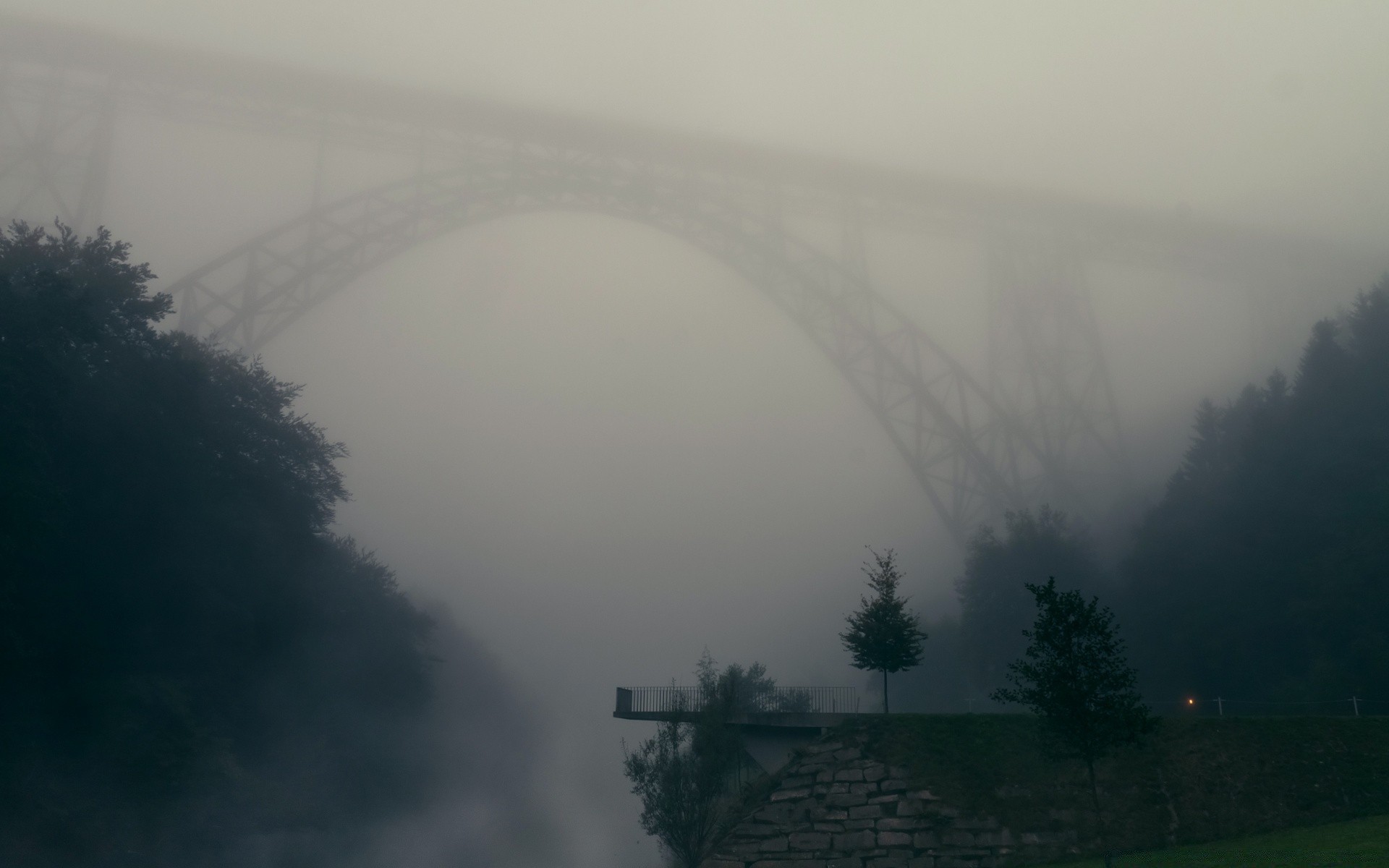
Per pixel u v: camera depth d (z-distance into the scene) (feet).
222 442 142.72
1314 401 187.83
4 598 100.32
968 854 78.48
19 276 115.96
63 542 114.42
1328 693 141.79
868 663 98.22
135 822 108.27
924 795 81.46
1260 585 168.14
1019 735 86.22
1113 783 81.92
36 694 109.29
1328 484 168.25
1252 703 147.84
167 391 127.44
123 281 127.54
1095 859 75.82
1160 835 77.97
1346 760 82.84
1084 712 64.08
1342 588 150.10
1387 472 158.61
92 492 117.91
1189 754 83.82
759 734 94.48
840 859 80.12
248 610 143.13
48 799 102.27
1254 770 82.17
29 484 97.66
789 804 83.76
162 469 124.57
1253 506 179.11
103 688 113.50
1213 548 180.75
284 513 157.38
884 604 99.60
